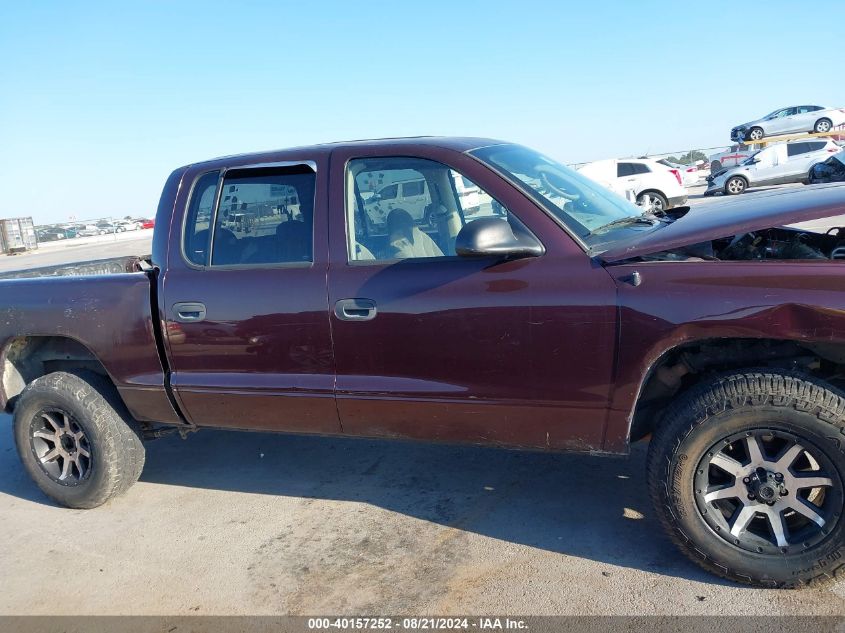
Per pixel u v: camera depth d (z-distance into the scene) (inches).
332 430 133.8
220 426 145.2
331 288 125.5
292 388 131.6
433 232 126.6
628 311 105.5
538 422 116.3
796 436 100.0
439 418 122.6
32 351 166.7
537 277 111.3
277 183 136.1
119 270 217.5
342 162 131.5
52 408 156.0
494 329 114.0
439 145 127.4
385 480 161.8
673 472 105.7
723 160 1035.9
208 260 139.9
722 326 100.6
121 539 145.2
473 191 121.0
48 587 129.2
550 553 124.0
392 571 123.6
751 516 105.7
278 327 130.3
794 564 103.4
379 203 129.1
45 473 161.0
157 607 119.3
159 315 141.3
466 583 117.5
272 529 143.5
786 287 98.1
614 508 137.9
